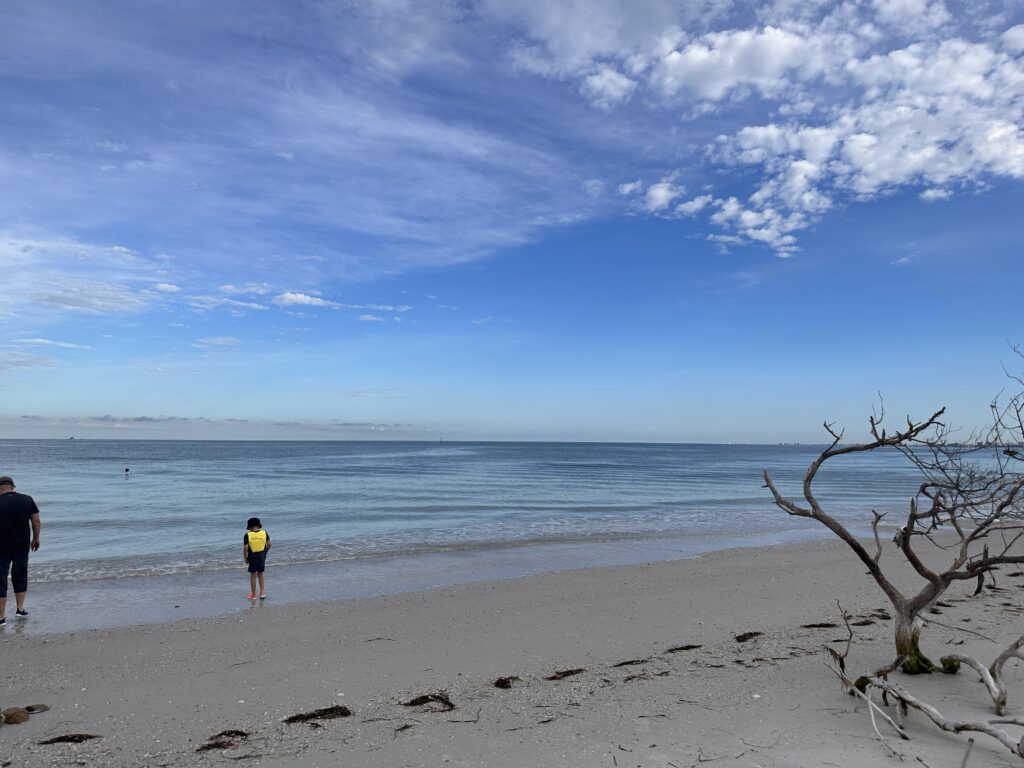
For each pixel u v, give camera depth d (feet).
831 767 12.73
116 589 36.91
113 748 14.57
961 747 13.69
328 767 13.23
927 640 22.76
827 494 115.03
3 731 15.74
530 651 23.04
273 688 19.03
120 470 187.42
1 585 29.01
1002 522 18.01
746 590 34.63
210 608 32.04
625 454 472.44
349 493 110.22
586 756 13.48
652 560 47.01
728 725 15.11
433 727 15.44
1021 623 25.22
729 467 246.47
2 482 30.09
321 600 33.55
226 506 87.15
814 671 19.47
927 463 16.53
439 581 39.01
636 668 20.44
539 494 111.45
